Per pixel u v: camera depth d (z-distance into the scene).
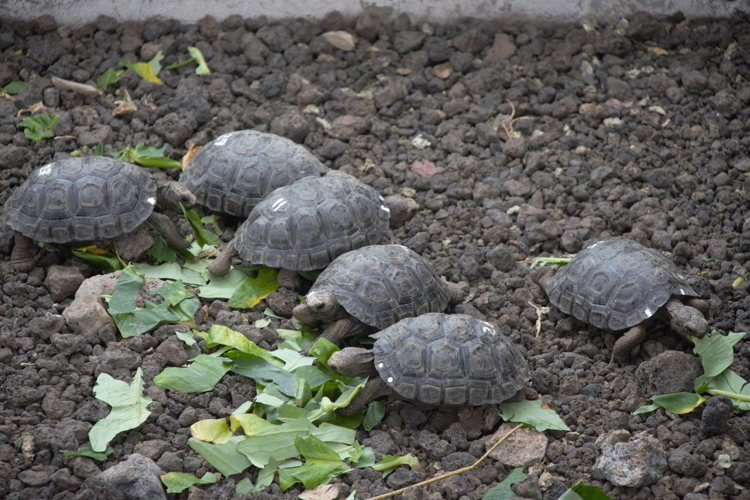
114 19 12.57
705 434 7.39
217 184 9.49
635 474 6.93
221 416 7.53
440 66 12.26
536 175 10.54
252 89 11.73
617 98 11.73
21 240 8.84
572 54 12.35
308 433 7.27
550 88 11.77
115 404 7.39
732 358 7.86
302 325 8.36
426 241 9.64
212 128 11.10
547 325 8.69
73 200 8.71
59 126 10.77
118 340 8.21
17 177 10.07
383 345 7.40
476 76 11.95
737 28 12.68
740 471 6.99
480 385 7.31
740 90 11.65
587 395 7.89
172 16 12.69
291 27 12.62
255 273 8.96
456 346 7.38
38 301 8.55
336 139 11.06
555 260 9.28
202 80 11.81
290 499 6.84
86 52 12.13
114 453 7.12
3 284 8.73
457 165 10.73
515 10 12.84
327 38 12.53
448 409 7.57
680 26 12.78
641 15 12.70
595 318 8.23
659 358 7.82
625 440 7.36
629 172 10.48
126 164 9.14
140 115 11.11
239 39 12.52
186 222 9.63
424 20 12.83
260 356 7.86
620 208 10.01
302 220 8.64
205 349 8.06
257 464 7.04
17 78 11.70
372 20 12.67
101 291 8.45
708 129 11.25
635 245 8.59
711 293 8.82
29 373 7.66
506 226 9.90
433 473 7.19
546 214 10.01
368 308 7.91
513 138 11.06
